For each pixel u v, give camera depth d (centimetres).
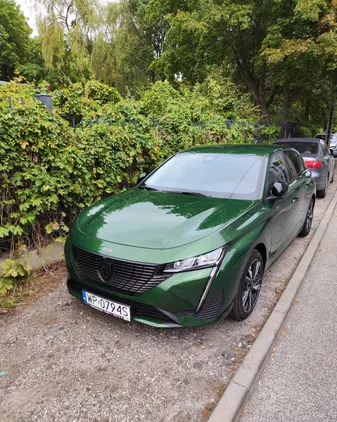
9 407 204
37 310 311
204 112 912
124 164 494
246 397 212
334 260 442
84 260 267
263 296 342
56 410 202
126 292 244
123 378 228
